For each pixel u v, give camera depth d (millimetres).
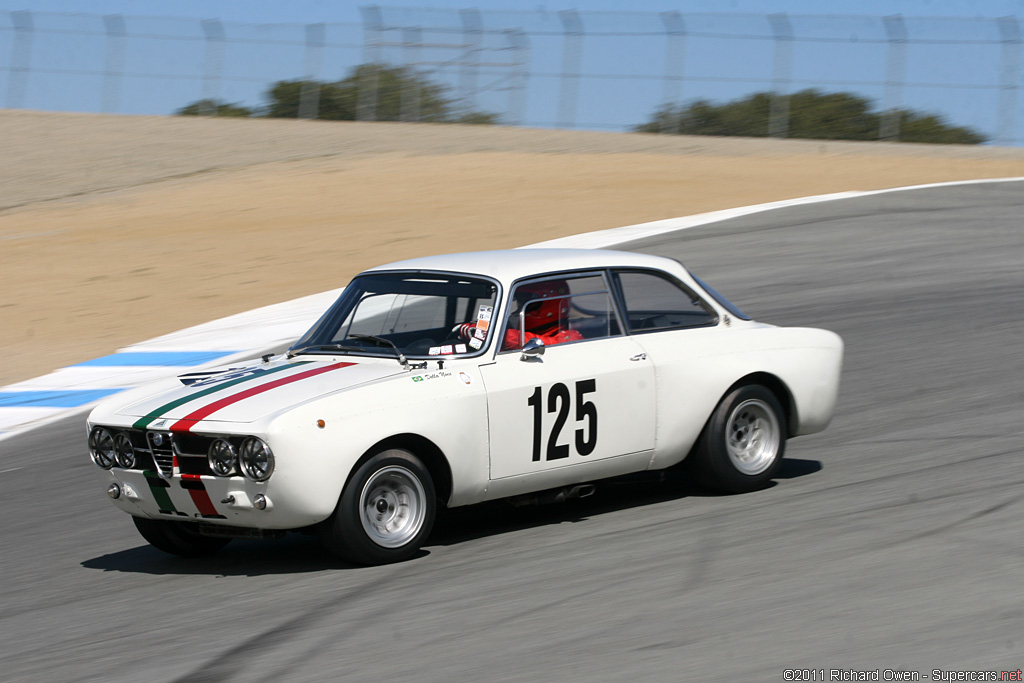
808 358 18547
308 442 14047
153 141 95875
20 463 23734
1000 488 16906
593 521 16734
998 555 13703
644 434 16953
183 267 50250
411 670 11148
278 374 15852
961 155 87688
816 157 83562
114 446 15406
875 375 26953
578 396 16312
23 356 36281
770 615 12094
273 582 14656
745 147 92188
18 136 98562
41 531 18562
